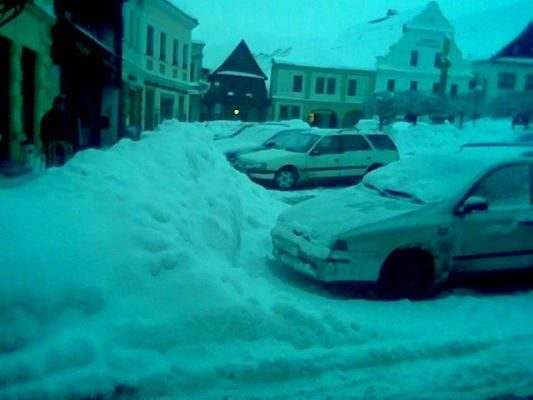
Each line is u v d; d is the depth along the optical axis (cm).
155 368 385
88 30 1995
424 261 620
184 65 3841
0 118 1248
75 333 396
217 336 427
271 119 5306
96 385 365
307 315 462
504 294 650
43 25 1486
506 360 452
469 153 739
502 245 647
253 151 1627
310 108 5338
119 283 437
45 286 414
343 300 595
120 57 2277
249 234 809
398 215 616
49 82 1553
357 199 690
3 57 1245
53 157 1104
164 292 441
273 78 5247
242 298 456
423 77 5400
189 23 3734
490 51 5550
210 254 554
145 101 3011
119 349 395
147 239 473
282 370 407
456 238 626
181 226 536
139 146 736
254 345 432
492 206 653
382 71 5334
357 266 593
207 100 5147
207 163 822
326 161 1552
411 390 398
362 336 466
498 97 4809
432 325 518
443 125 3634
